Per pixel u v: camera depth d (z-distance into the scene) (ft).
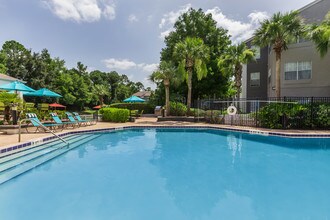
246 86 77.97
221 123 52.95
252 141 34.83
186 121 59.93
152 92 99.71
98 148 29.73
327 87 53.93
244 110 70.23
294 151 27.99
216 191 15.62
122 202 13.74
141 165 21.86
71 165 21.62
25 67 116.78
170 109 66.59
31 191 15.19
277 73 50.47
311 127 41.63
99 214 12.17
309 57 56.13
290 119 41.96
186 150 28.71
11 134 32.37
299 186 16.52
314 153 26.91
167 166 21.59
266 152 27.63
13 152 22.36
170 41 92.89
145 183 17.06
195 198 14.44
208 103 58.70
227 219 11.77
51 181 17.17
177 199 14.25
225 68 73.46
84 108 140.97
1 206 12.99
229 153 27.09
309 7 58.18
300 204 13.60
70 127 44.45
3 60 118.83
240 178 18.26
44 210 12.54
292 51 58.59
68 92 128.77
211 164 22.43
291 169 20.72
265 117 43.62
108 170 20.13
